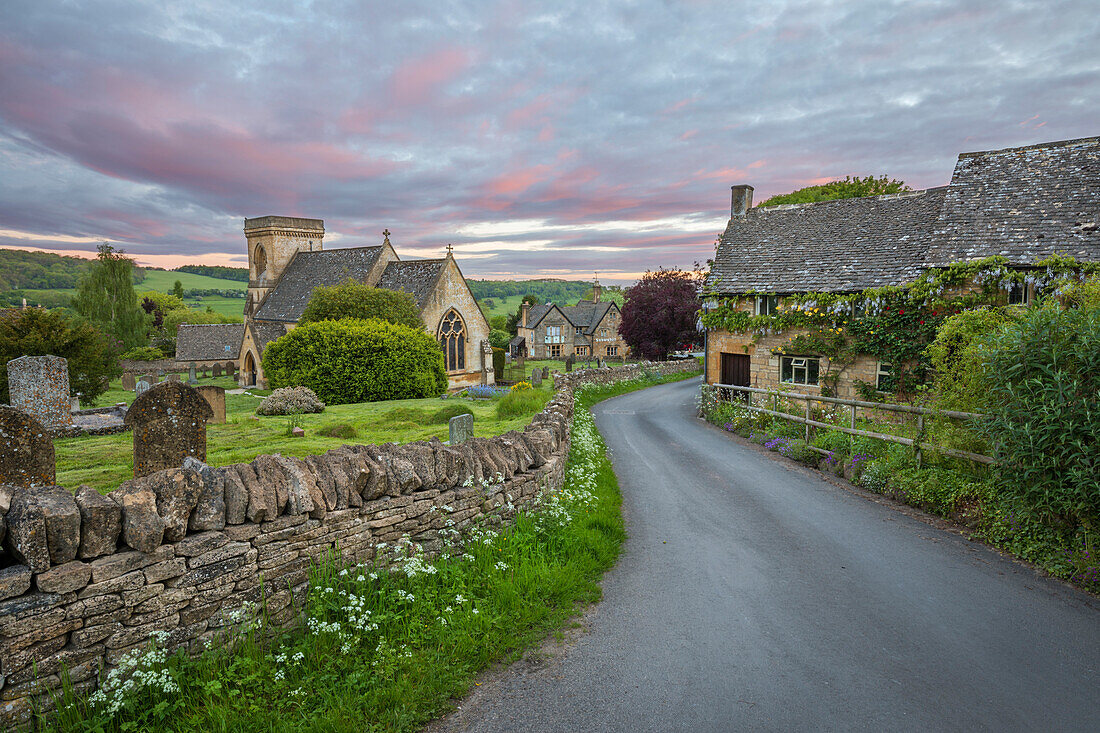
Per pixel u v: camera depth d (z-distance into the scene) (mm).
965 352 8906
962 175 20672
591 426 18172
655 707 4395
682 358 58562
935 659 5016
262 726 3922
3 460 5426
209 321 108875
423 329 40406
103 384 26172
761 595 6379
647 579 6859
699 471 12930
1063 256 16422
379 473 5754
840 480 11906
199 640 4371
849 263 22172
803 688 4613
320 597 5051
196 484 4441
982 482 8703
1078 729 4070
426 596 5602
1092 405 6402
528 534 7352
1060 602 6086
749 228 26812
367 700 4262
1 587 3461
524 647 5270
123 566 3961
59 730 3566
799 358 22562
